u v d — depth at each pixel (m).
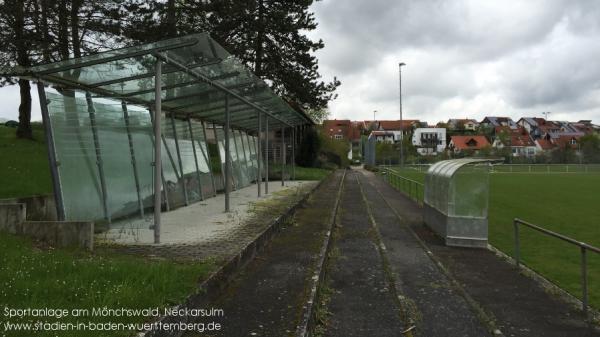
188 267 5.79
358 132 137.12
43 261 5.45
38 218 9.42
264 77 32.50
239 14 27.58
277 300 5.68
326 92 34.12
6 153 16.62
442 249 10.17
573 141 120.62
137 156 11.40
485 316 5.83
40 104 7.93
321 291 6.66
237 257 6.86
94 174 9.34
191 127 15.75
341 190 25.14
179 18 25.11
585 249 6.06
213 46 7.77
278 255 8.34
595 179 39.41
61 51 18.77
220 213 12.05
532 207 19.67
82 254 6.30
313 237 10.25
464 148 109.69
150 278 5.14
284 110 17.88
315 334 5.12
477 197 10.47
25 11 17.06
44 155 17.48
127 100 11.06
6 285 4.54
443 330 5.37
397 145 93.38
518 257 8.63
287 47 32.81
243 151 23.08
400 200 21.09
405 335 5.15
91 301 4.35
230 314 5.17
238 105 15.66
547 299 6.70
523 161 72.75
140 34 21.02
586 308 6.04
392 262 8.86
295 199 15.99
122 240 7.99
